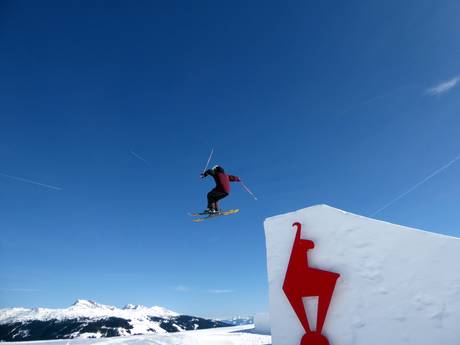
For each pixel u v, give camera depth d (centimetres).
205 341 1156
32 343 1163
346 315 541
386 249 539
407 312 496
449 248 491
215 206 959
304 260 601
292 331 590
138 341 1134
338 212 603
